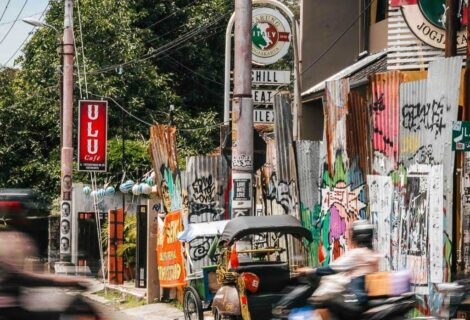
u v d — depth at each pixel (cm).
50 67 4678
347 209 1825
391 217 1647
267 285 1759
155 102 4725
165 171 2497
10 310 1025
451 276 1466
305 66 3038
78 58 4522
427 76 1564
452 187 1484
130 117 4562
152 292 2561
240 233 1722
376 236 1695
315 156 2019
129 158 4088
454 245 1535
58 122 4606
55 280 1091
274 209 2177
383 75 1680
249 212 1866
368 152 1739
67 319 1045
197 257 2289
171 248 2391
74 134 4600
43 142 4759
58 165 4519
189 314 2044
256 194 2330
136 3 5125
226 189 2391
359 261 1245
